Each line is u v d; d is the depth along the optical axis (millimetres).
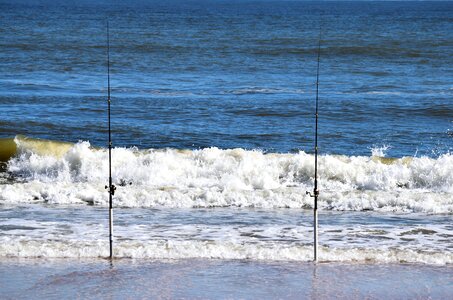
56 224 13422
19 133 26234
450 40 81750
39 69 48219
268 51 64375
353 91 38844
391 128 28156
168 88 39219
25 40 73250
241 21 127438
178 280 10141
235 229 13203
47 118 28969
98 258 11133
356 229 13320
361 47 68812
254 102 33906
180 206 15219
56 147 20406
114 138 25703
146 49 65062
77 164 18781
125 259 11086
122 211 14680
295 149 24469
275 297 9523
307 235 12836
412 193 16156
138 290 9719
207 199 15570
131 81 42500
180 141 25406
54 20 118312
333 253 11359
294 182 17703
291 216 14367
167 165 18234
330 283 10062
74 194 15664
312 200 15469
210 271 10523
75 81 42125
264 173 17625
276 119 29688
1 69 47781
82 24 107000
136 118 29422
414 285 10031
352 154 24016
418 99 35594
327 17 154000
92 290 9719
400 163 18953
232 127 27906
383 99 35469
